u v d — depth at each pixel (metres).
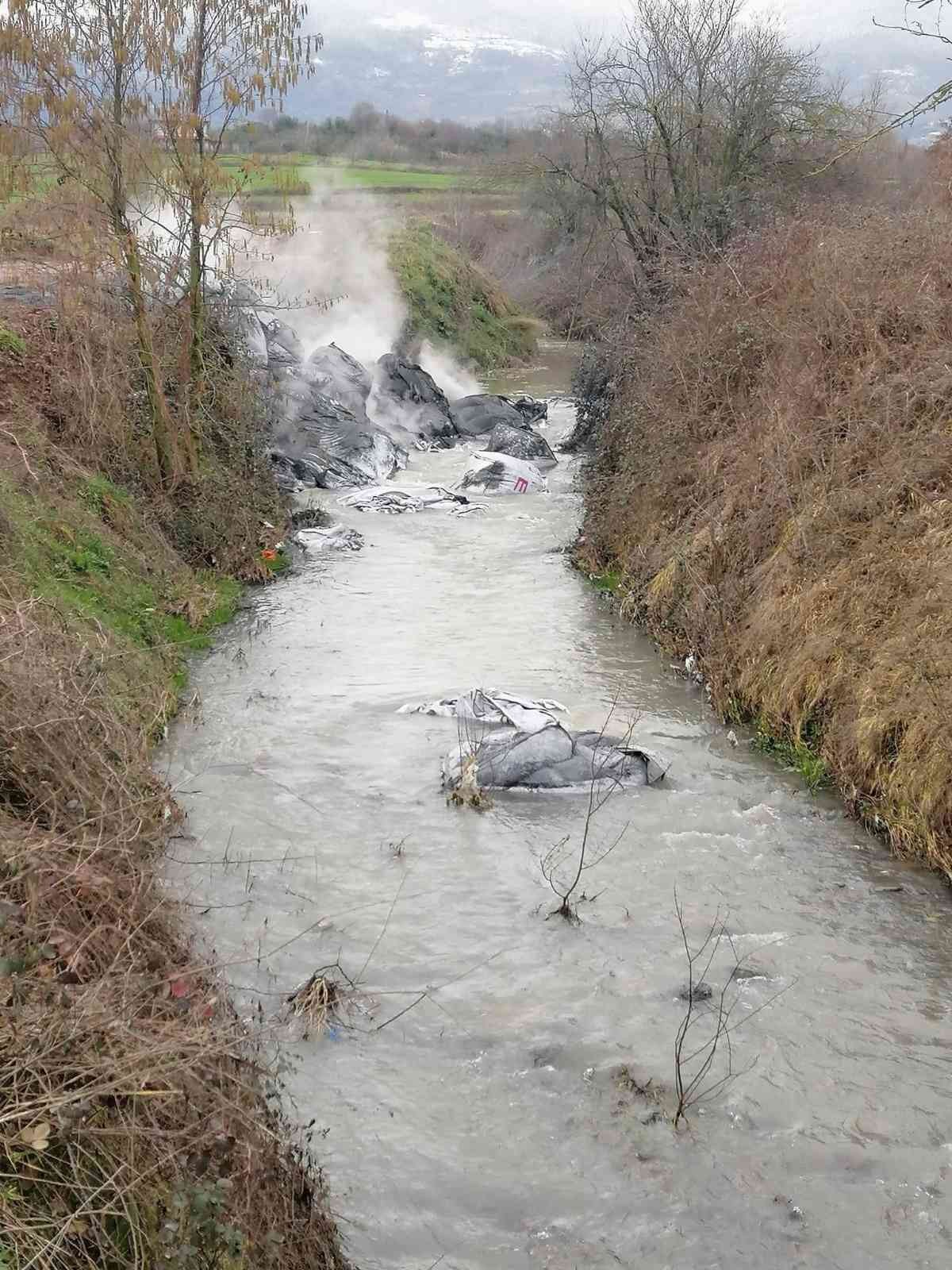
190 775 8.72
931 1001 6.33
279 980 6.35
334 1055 5.81
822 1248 4.77
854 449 10.82
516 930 6.92
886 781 8.19
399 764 8.98
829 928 7.00
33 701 6.28
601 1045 5.95
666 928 6.96
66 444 12.95
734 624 10.76
